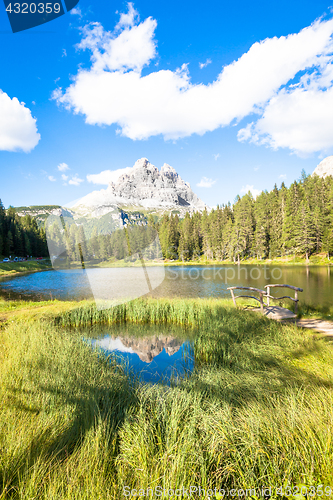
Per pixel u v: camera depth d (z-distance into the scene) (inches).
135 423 99.1
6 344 189.3
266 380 133.9
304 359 159.9
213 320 279.0
